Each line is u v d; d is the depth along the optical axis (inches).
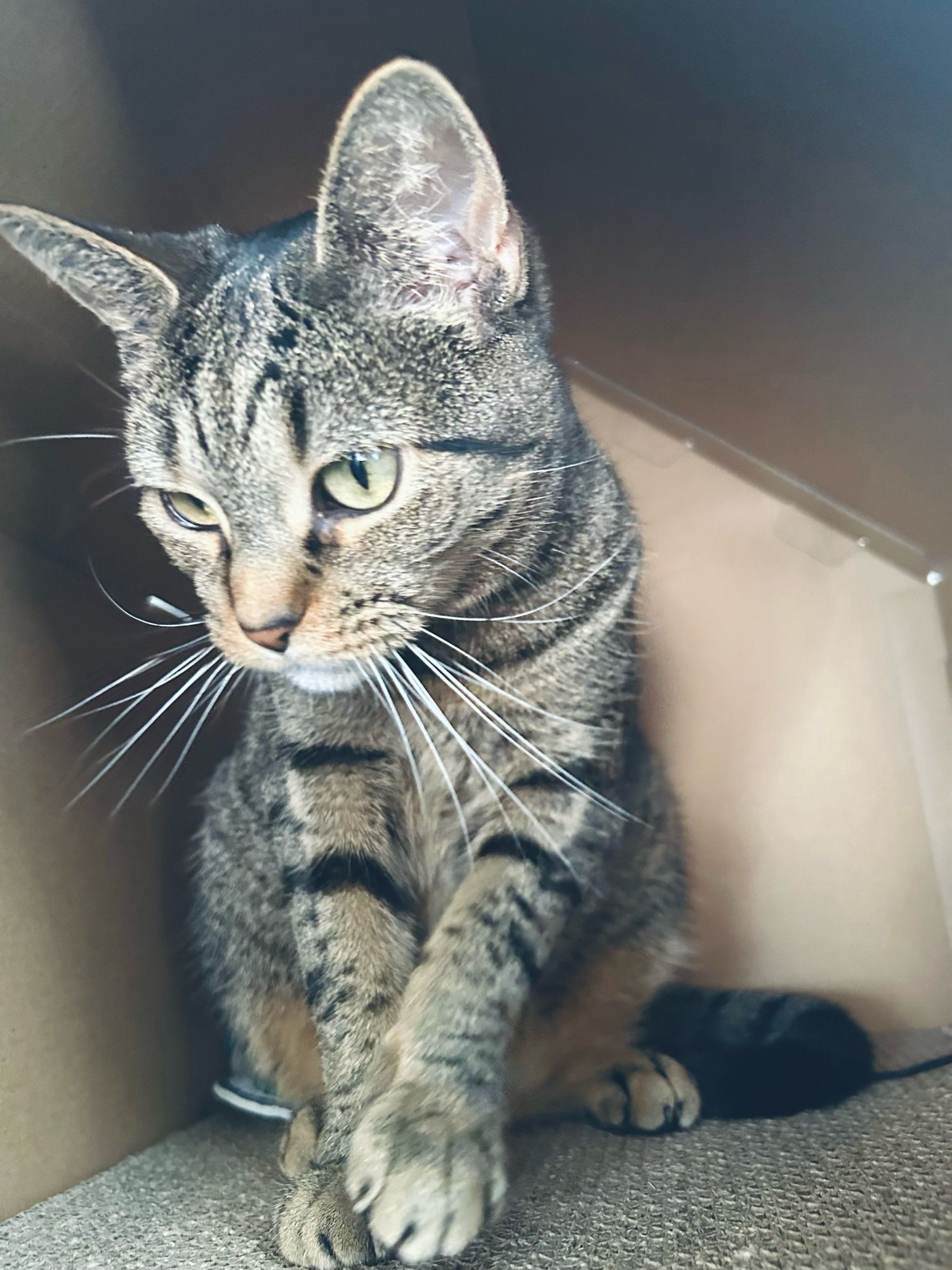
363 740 10.6
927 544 13.6
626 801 12.1
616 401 15.5
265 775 11.5
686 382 14.7
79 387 11.4
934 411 11.7
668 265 13.5
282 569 9.0
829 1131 9.7
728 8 10.5
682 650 14.8
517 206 12.3
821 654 14.4
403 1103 8.5
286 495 9.0
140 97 10.4
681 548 15.0
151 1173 10.6
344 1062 9.7
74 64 9.7
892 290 11.3
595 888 10.9
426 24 12.6
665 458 15.6
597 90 12.4
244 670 12.6
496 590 10.1
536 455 9.9
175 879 13.4
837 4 9.6
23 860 10.6
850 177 10.9
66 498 11.7
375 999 9.9
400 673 10.2
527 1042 11.4
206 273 9.8
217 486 9.3
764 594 14.7
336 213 8.7
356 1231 8.1
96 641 12.2
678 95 11.7
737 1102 10.9
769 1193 8.2
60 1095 10.5
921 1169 8.2
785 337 12.9
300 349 8.9
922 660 14.0
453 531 9.5
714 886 14.5
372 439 8.9
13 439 10.9
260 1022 12.5
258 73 11.2
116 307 9.9
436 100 8.5
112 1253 8.5
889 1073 11.7
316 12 11.3
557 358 11.9
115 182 11.0
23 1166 9.8
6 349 10.5
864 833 14.1
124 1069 11.5
